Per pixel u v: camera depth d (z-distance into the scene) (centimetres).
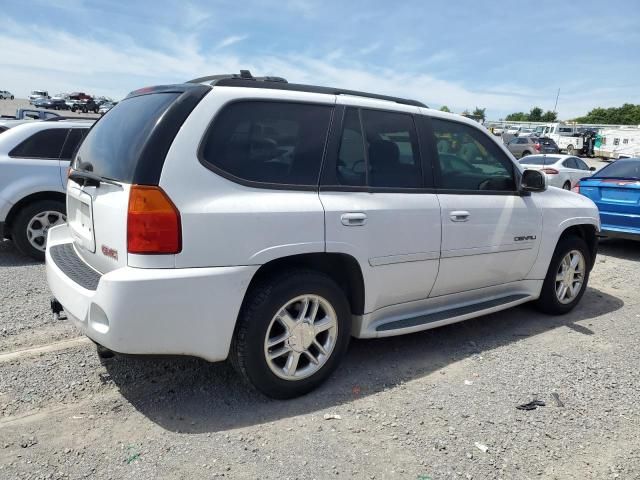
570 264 509
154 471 256
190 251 277
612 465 276
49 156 647
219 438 285
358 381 357
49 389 330
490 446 288
